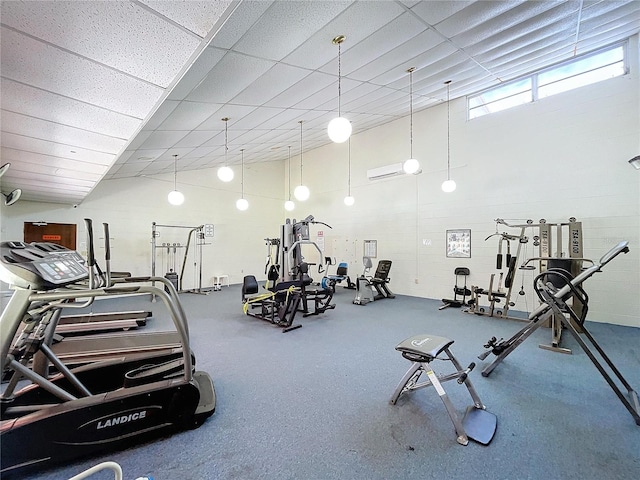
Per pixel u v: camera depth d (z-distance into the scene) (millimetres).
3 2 1139
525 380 2652
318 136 7000
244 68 2775
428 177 6570
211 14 1317
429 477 1570
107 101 2006
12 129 2387
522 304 5336
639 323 4270
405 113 6629
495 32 3316
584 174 4691
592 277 4613
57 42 1407
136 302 6188
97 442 1692
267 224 9703
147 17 1288
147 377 2160
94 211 6523
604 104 4520
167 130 3861
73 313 5090
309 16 2268
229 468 1634
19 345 1850
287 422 2043
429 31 3004
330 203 8695
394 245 7199
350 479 1560
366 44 2922
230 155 6957
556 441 1845
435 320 4715
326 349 3426
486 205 5730
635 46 4254
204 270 8250
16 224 5703
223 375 2756
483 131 5758
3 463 1511
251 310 5430
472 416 2074
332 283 6094
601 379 2660
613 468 1628
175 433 1914
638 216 4289
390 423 2033
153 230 6781
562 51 4383
